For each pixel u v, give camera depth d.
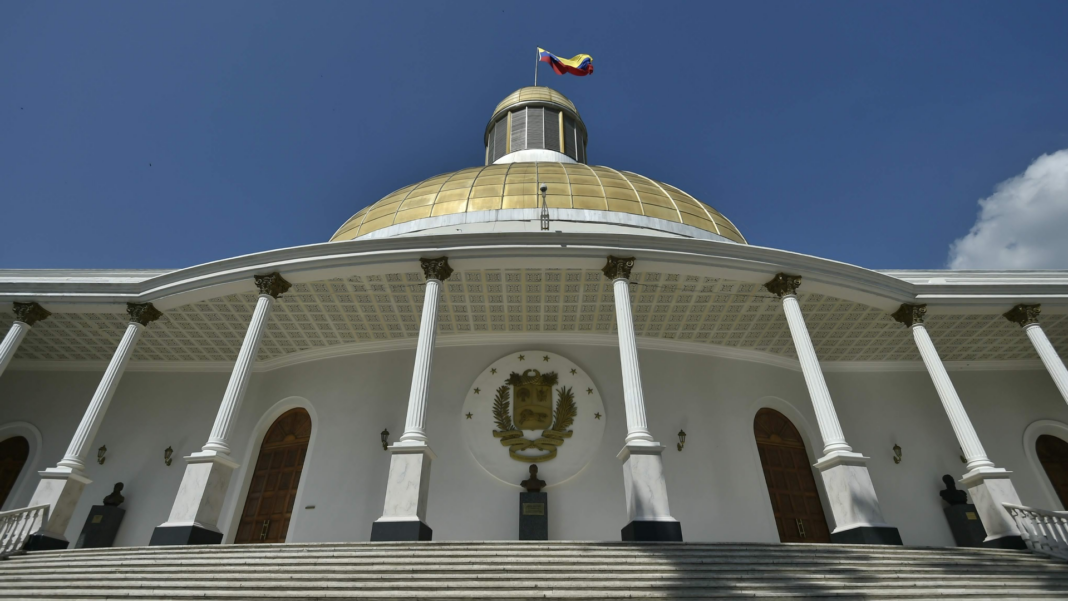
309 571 7.73
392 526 9.70
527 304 15.81
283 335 16.80
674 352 17.56
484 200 19.11
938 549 9.66
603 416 15.96
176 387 17.59
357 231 20.00
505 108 31.77
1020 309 15.08
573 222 18.27
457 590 7.09
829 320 16.27
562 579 7.46
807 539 15.51
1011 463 17.20
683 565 8.00
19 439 17.14
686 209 20.08
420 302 15.51
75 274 15.70
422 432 11.05
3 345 13.98
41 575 8.21
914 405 17.98
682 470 15.63
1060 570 9.05
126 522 15.33
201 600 7.01
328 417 16.39
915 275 16.44
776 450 16.97
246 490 15.89
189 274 14.36
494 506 14.69
